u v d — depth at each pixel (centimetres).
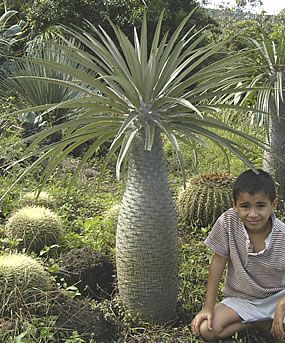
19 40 755
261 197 247
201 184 405
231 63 287
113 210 395
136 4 821
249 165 235
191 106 224
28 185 452
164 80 249
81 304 266
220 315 263
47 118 599
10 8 888
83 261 300
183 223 403
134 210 256
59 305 259
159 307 266
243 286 267
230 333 265
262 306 265
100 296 296
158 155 255
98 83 246
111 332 263
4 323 246
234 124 621
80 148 557
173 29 835
